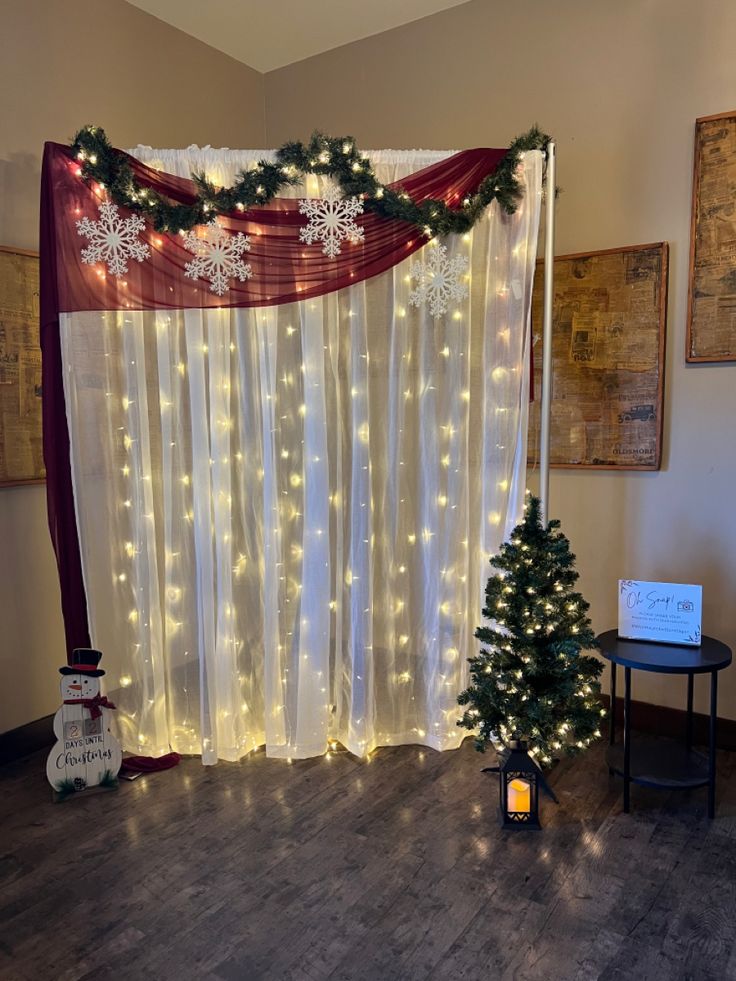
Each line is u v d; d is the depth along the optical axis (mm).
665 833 2191
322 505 2578
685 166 2615
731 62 2510
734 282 2545
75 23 2768
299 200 2447
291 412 2590
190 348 2494
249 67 3541
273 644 2631
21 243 2643
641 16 2645
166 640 2633
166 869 2041
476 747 2275
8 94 2568
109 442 2529
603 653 2303
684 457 2709
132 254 2412
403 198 2400
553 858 2068
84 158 2314
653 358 2713
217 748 2652
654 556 2801
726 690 2684
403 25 3170
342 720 2727
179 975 1667
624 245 2752
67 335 2430
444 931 1790
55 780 2383
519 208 2494
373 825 2240
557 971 1663
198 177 2387
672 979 1639
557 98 2838
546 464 2631
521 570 2232
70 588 2539
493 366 2561
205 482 2539
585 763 2609
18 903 1911
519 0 2883
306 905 1888
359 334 2523
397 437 2596
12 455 2635
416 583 2691
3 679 2658
